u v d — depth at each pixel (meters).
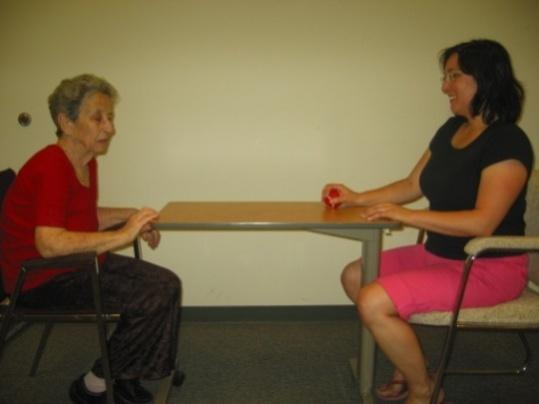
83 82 1.22
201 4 1.73
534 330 1.16
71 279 1.26
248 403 1.45
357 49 1.79
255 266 2.00
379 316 1.16
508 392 1.51
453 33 1.80
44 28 1.74
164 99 1.81
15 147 1.85
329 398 1.48
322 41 1.78
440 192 1.30
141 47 1.76
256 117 1.84
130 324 1.25
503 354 1.76
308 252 1.99
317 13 1.76
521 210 1.24
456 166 1.26
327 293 2.04
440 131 1.43
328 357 1.74
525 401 1.46
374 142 1.88
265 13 1.75
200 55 1.77
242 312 2.04
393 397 1.47
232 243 1.97
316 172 1.90
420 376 1.21
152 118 1.83
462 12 1.78
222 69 1.79
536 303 1.19
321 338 1.89
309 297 2.04
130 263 1.45
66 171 1.21
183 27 1.75
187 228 1.18
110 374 1.22
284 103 1.83
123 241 1.14
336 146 1.88
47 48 1.76
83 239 1.13
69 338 1.86
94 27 1.74
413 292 1.15
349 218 1.24
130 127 1.83
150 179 1.89
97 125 1.24
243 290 2.03
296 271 2.01
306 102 1.83
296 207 1.41
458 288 1.14
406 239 2.01
